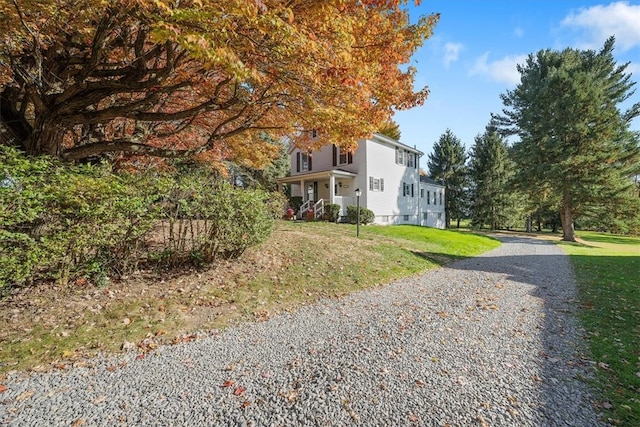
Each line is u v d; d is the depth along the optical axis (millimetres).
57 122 5605
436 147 36594
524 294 6227
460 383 2898
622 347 3711
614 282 7453
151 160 10070
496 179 31641
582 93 19797
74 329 3809
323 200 19594
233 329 4148
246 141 10961
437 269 8836
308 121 6773
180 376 2992
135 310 4367
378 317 4734
